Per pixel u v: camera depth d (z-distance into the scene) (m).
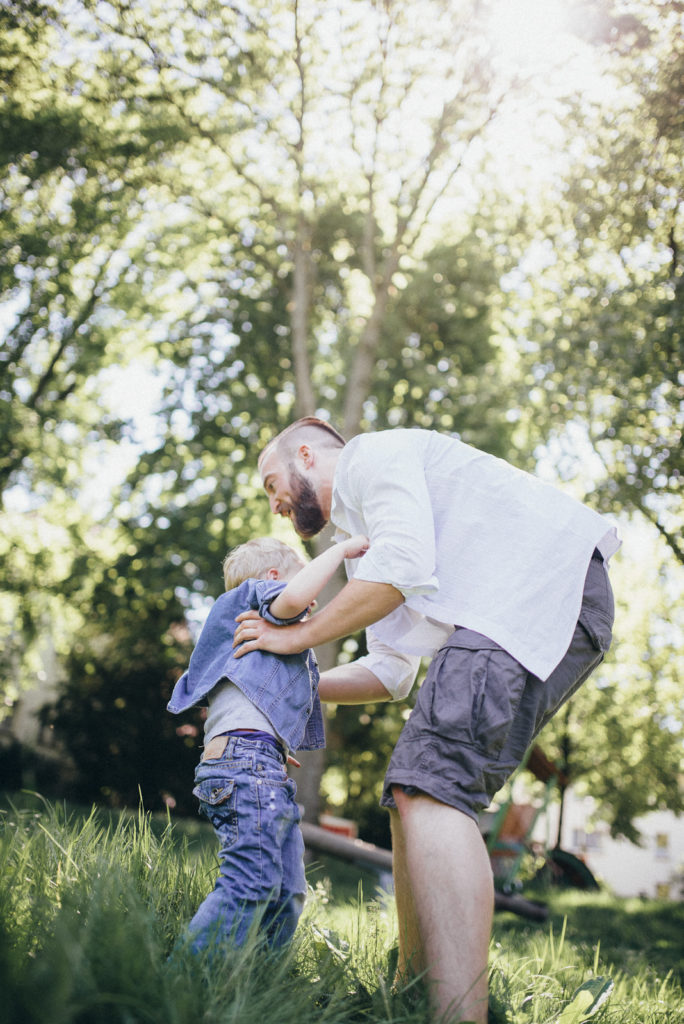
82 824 2.61
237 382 15.68
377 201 13.88
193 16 10.79
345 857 6.45
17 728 21.41
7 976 1.26
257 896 2.00
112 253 15.27
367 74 10.96
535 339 11.60
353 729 17.02
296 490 2.64
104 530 15.53
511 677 2.05
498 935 4.09
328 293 15.38
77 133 11.68
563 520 2.26
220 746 2.21
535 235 11.70
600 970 3.31
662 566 13.13
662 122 8.66
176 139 12.16
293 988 1.79
